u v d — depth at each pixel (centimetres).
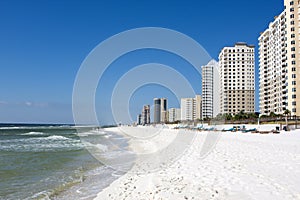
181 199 776
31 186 1251
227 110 11119
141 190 1004
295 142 2514
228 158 1469
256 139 3056
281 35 8506
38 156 2433
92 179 1396
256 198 715
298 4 7850
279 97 8550
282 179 902
